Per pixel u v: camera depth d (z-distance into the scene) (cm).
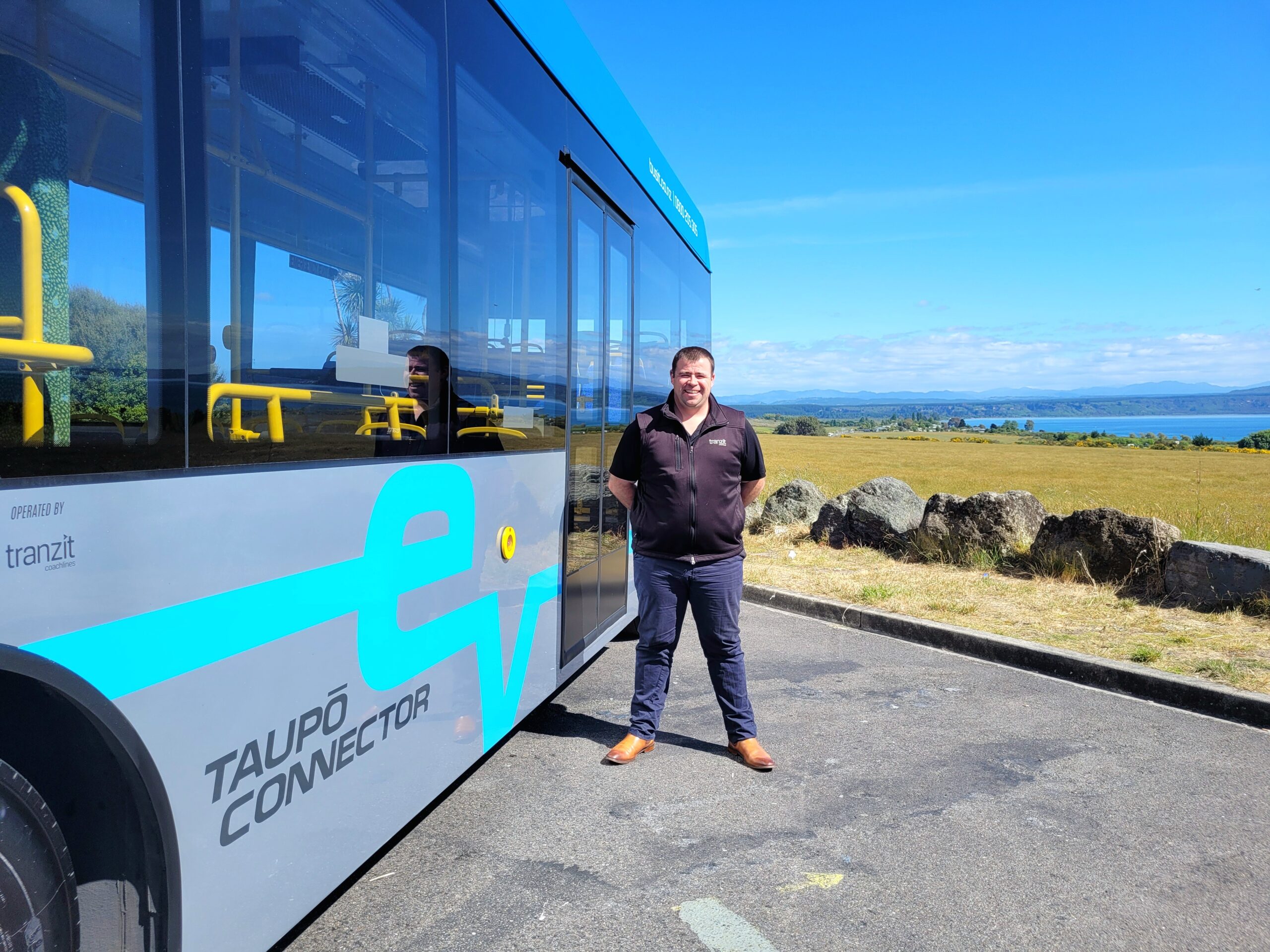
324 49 267
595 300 547
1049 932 314
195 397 212
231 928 222
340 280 273
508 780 446
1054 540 954
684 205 838
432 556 329
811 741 508
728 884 345
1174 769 468
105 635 184
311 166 261
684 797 427
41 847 182
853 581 959
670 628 473
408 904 326
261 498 231
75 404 181
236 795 222
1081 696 599
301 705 248
